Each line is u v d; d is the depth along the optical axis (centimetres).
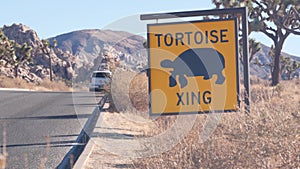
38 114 2439
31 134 1708
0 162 682
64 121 2098
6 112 2561
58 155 1309
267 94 1179
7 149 1401
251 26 3750
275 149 804
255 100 1162
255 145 813
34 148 1419
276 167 794
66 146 1452
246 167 801
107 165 1113
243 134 852
